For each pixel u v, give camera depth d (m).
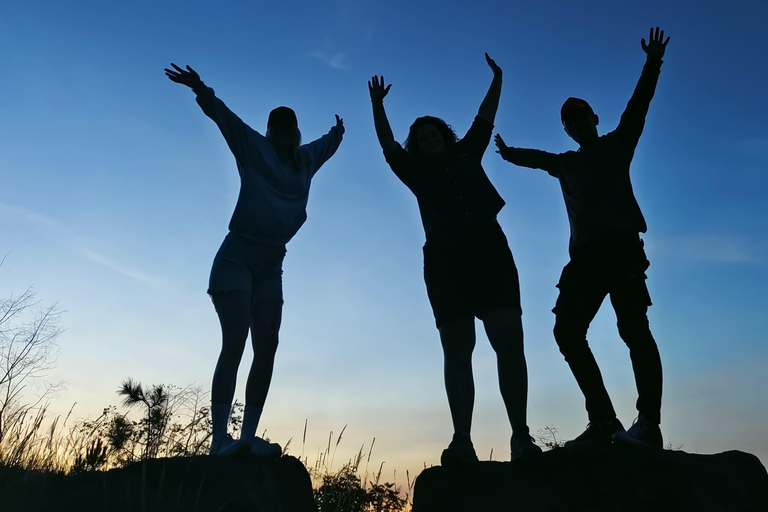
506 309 3.48
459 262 3.55
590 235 3.71
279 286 3.99
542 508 3.03
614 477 3.10
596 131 4.08
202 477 3.23
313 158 4.38
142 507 2.81
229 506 3.14
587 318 3.65
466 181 3.79
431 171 3.91
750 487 3.13
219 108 3.94
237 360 3.63
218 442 3.52
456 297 3.49
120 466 3.71
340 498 4.46
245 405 3.72
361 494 4.57
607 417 3.50
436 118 4.20
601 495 3.05
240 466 3.39
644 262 3.64
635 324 3.51
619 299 3.58
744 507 3.05
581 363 3.57
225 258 3.77
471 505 3.09
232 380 3.60
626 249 3.62
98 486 3.07
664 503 3.01
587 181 3.85
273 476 3.51
